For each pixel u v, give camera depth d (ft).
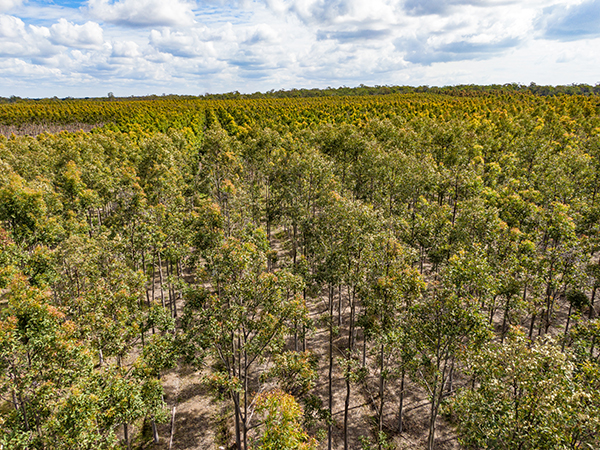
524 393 53.83
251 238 117.50
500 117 268.41
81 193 147.23
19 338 58.49
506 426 52.11
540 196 120.57
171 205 147.23
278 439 57.41
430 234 117.91
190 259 131.75
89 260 96.07
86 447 56.75
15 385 57.52
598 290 132.67
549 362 49.29
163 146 216.74
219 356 83.97
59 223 123.54
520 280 91.97
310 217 137.08
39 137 256.52
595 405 48.60
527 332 115.03
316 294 114.52
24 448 52.70
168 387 106.93
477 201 105.50
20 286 61.93
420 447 87.56
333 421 84.89
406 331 77.77
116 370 74.13
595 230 102.94
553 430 45.80
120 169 193.47
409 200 152.76
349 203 95.50
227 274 79.61
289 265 123.03
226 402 101.76
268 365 113.29
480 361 58.75
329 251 101.86
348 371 83.71
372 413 98.27
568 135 201.57
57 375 60.70
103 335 75.31
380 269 85.81
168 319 93.09
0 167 138.21
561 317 123.34
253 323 80.69
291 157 182.91
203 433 92.53
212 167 170.09
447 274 68.64
